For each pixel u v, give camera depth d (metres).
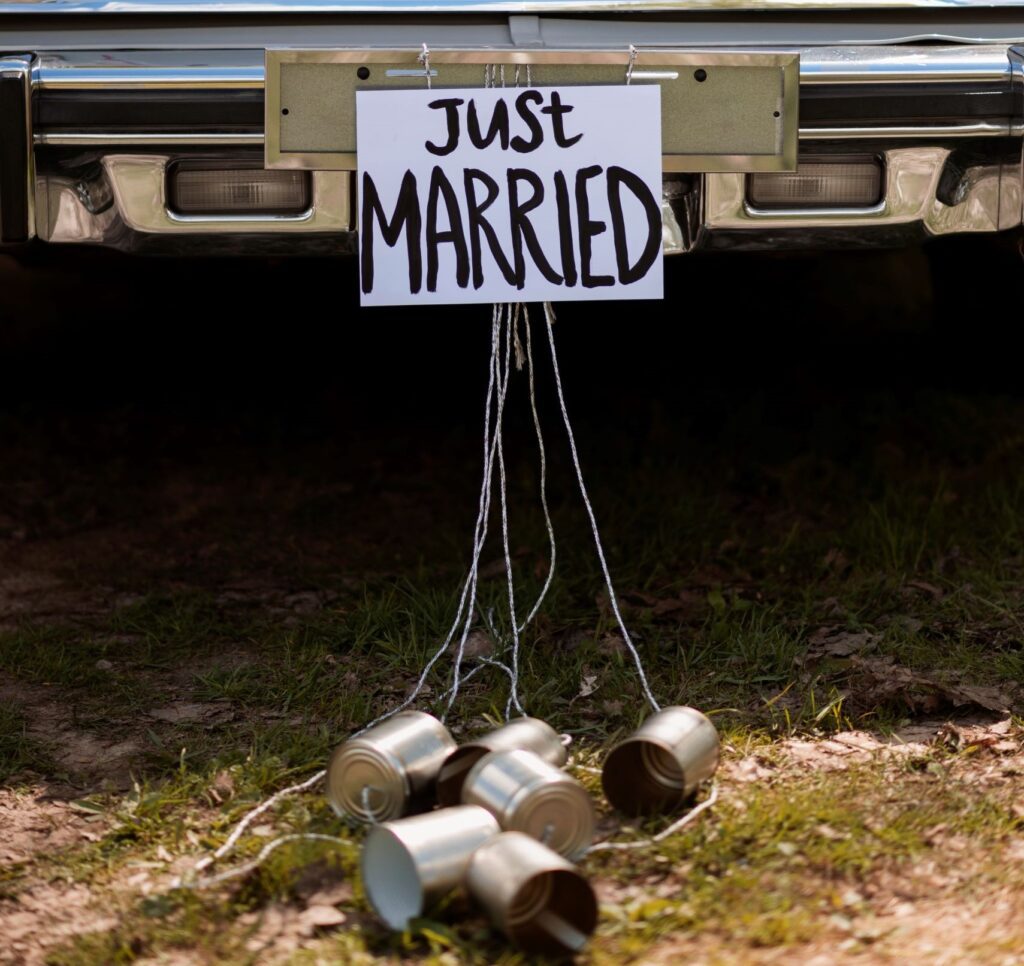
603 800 2.02
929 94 2.43
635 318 4.77
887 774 2.10
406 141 2.26
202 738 2.32
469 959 1.63
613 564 3.02
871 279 5.11
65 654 2.67
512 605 2.40
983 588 2.82
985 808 1.97
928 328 4.68
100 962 1.68
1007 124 2.45
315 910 1.75
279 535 3.34
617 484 3.51
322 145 2.29
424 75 2.27
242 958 1.67
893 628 2.63
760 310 4.89
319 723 2.36
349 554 3.20
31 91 2.38
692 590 2.91
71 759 2.26
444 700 2.42
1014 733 2.23
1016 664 2.47
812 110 2.41
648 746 1.97
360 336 4.78
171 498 3.60
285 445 3.96
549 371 4.38
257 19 2.50
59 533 3.38
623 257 2.28
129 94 2.38
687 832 1.90
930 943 1.65
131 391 4.39
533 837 1.76
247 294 4.97
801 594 2.85
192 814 2.05
